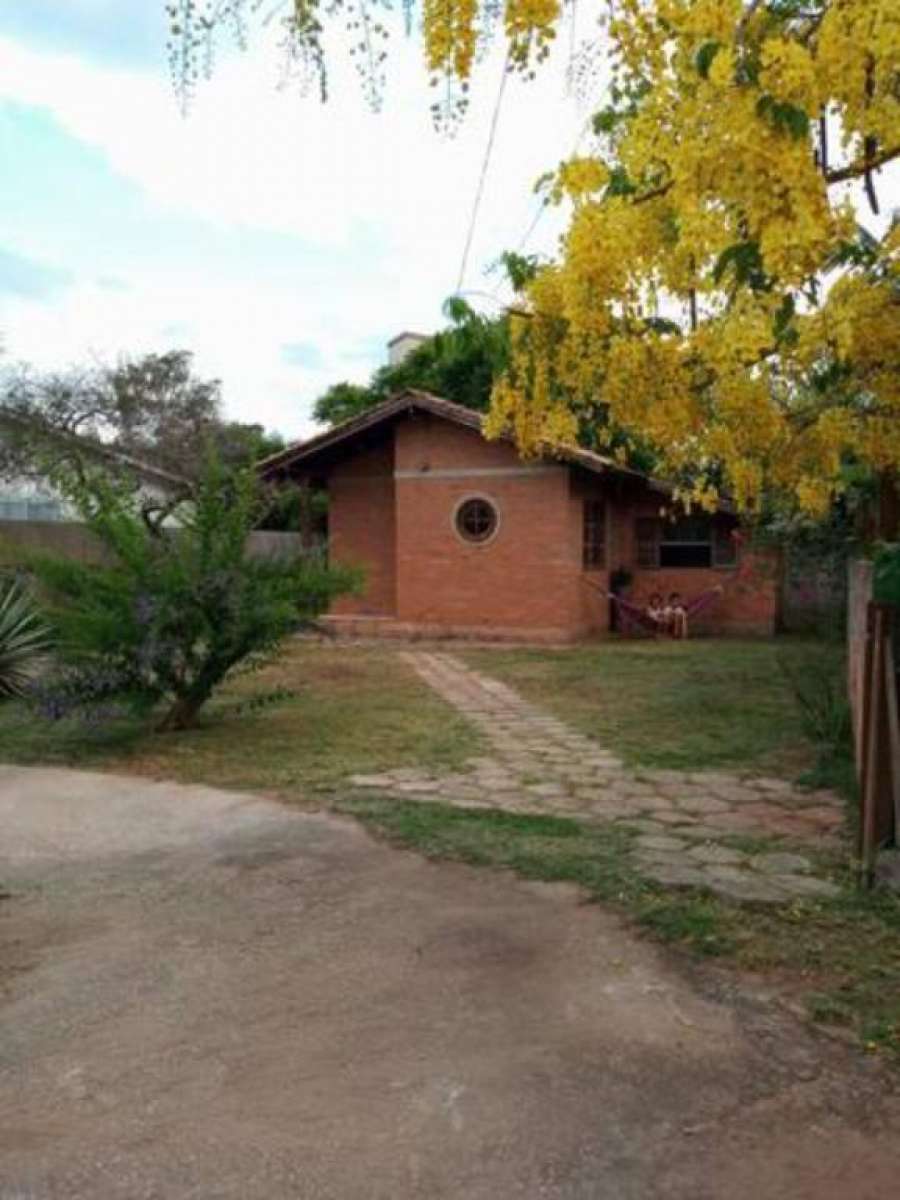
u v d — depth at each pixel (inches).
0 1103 115.7
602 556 710.5
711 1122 109.7
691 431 150.9
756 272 120.7
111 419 1037.8
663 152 118.0
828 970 147.9
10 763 299.9
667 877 187.0
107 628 321.1
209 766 289.3
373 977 147.1
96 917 176.9
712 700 399.2
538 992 141.0
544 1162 102.7
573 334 143.9
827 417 170.1
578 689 437.1
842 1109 112.4
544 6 114.9
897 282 144.0
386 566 721.6
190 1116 111.9
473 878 188.7
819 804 244.2
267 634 338.3
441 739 326.3
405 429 678.5
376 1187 99.0
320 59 126.2
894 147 113.2
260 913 174.6
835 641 516.7
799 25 115.9
